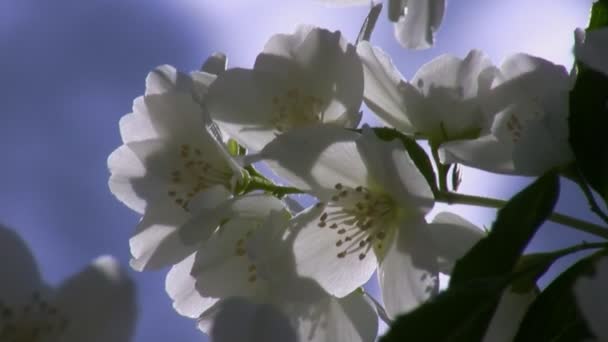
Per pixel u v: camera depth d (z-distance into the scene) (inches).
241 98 11.0
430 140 10.8
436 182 10.4
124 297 8.8
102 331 8.8
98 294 8.8
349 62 10.9
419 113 10.8
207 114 11.0
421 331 8.5
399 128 10.9
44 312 8.9
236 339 8.2
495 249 9.1
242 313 8.3
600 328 7.9
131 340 8.8
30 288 8.9
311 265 10.6
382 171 10.5
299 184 10.7
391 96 10.9
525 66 10.5
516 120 10.4
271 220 10.5
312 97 11.0
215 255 10.8
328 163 10.6
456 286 8.8
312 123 11.0
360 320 10.7
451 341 8.5
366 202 10.7
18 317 8.9
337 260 10.7
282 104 11.0
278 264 10.5
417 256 10.3
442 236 10.4
